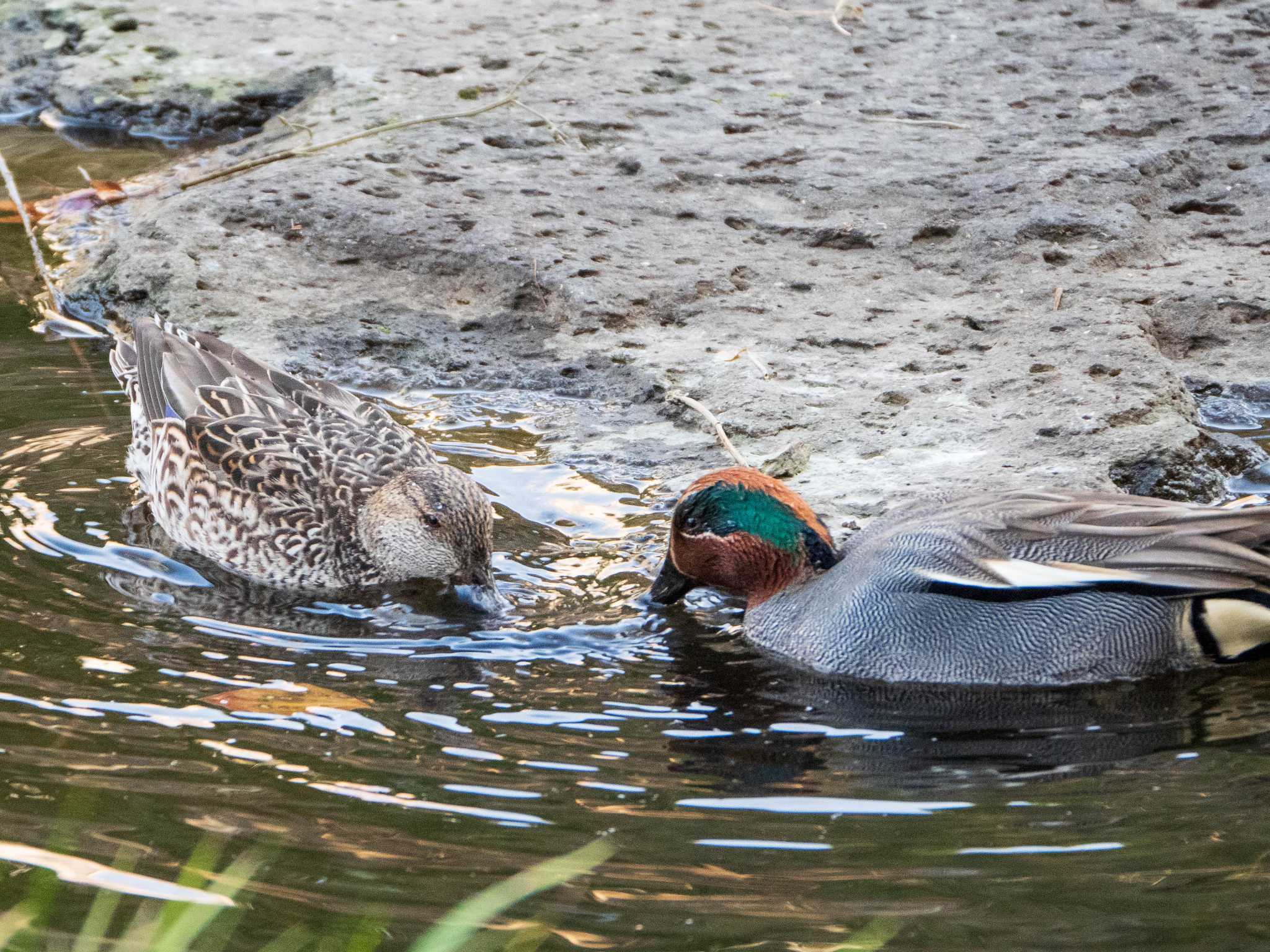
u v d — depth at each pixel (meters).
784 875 7.34
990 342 13.74
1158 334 14.08
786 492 10.54
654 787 8.27
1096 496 9.95
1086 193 16.16
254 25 21.34
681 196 16.52
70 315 15.27
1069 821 7.86
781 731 9.01
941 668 9.66
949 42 20.14
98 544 11.30
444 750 8.62
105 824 7.69
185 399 11.87
